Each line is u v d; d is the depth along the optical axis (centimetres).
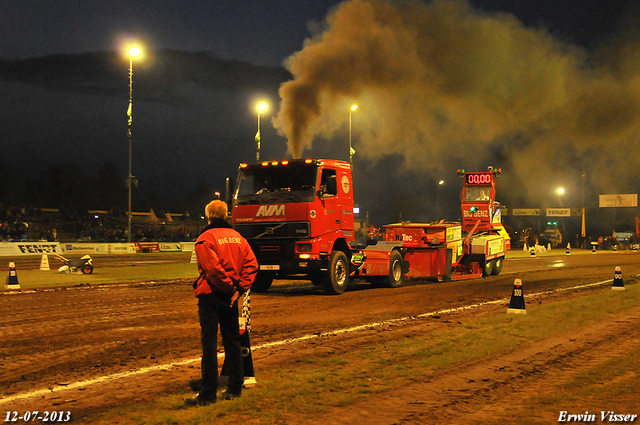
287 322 1209
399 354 867
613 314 1284
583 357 859
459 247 2330
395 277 2020
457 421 573
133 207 8744
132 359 855
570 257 4216
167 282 2084
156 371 779
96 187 8312
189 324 1171
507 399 647
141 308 1398
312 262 1664
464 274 2369
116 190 8519
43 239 5250
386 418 580
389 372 760
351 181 1861
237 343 643
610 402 631
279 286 2069
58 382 724
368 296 1708
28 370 788
